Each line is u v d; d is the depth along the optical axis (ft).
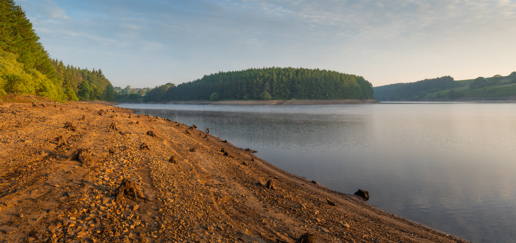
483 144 107.14
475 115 279.90
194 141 84.74
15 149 41.19
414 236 30.53
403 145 103.45
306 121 212.64
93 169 33.42
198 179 38.86
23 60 244.42
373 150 92.17
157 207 25.45
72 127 68.80
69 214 20.52
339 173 62.03
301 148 94.94
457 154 86.12
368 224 32.76
